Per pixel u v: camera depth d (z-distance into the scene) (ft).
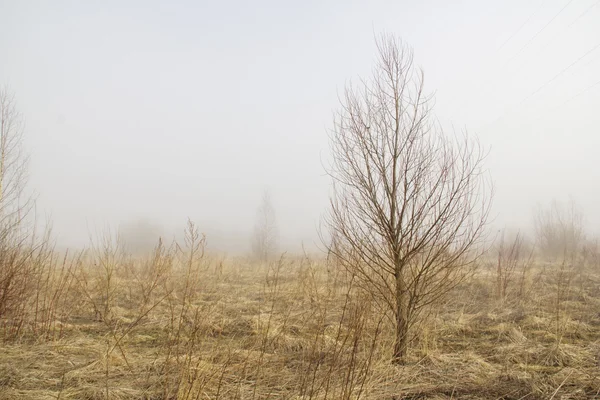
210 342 19.49
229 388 14.14
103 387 14.26
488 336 21.70
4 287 20.22
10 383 14.71
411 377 15.76
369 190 17.72
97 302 28.37
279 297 30.07
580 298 30.12
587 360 17.15
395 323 17.87
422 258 17.40
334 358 14.49
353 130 18.28
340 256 18.06
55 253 26.37
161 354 17.75
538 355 17.99
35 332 21.18
